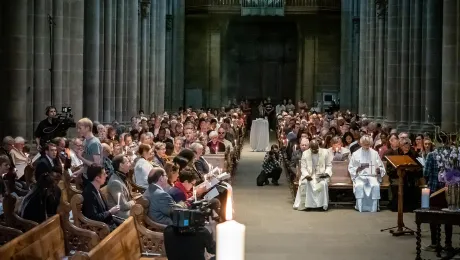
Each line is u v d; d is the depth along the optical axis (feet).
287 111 160.56
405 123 98.58
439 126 81.66
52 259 30.01
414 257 45.19
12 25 62.85
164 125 87.71
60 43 69.72
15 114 63.00
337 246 48.52
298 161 70.95
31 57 65.41
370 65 128.98
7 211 33.55
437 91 85.71
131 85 107.34
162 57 143.84
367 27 132.77
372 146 71.92
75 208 33.94
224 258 16.44
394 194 62.95
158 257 33.09
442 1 85.20
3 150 48.78
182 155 44.45
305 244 49.14
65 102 71.46
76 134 72.38
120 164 41.70
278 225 56.24
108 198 40.04
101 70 96.17
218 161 68.08
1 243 31.78
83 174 45.03
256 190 76.89
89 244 32.37
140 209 33.37
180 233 25.20
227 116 119.85
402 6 98.32
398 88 103.81
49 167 44.01
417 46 94.27
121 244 29.68
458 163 42.16
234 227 16.52
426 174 50.08
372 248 47.85
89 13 84.64
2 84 62.95
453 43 73.56
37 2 65.67
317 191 63.05
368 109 130.62
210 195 42.75
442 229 54.24
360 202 62.59
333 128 87.20
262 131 125.29
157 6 140.97
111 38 97.60
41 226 29.09
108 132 74.38
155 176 36.55
